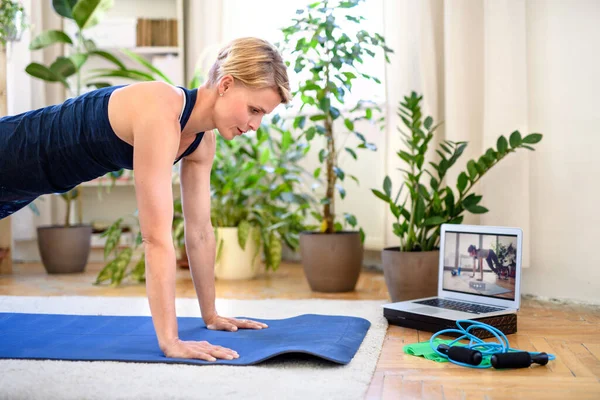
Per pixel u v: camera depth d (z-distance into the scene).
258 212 4.05
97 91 1.96
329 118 3.57
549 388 1.69
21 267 4.63
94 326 2.36
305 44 3.34
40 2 4.64
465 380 1.77
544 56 3.15
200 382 1.67
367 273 4.18
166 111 1.85
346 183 4.25
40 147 1.91
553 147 3.14
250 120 1.94
